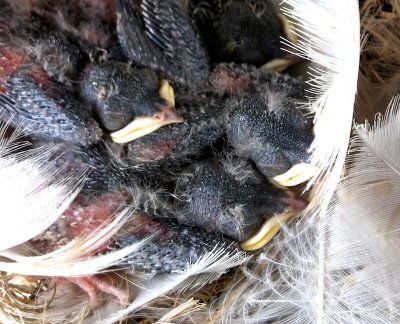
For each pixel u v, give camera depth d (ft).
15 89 0.37
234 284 0.43
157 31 0.38
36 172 0.38
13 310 0.42
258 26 0.41
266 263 0.42
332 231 0.39
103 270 0.40
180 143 0.40
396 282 0.37
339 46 0.35
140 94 0.37
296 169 0.39
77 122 0.37
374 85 0.43
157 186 0.40
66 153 0.39
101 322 0.40
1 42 0.38
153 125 0.37
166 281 0.41
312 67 0.40
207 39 0.41
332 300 0.39
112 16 0.40
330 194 0.38
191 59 0.39
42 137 0.38
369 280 0.38
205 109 0.40
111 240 0.40
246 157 0.40
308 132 0.39
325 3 0.35
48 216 0.38
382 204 0.38
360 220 0.38
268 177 0.41
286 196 0.40
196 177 0.40
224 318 0.42
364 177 0.38
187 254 0.40
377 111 0.42
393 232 0.37
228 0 0.41
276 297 0.42
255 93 0.40
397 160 0.37
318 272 0.39
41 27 0.39
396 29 0.43
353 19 0.35
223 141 0.41
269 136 0.39
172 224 0.40
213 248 0.40
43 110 0.37
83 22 0.39
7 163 0.38
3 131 0.38
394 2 0.43
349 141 0.39
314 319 0.40
